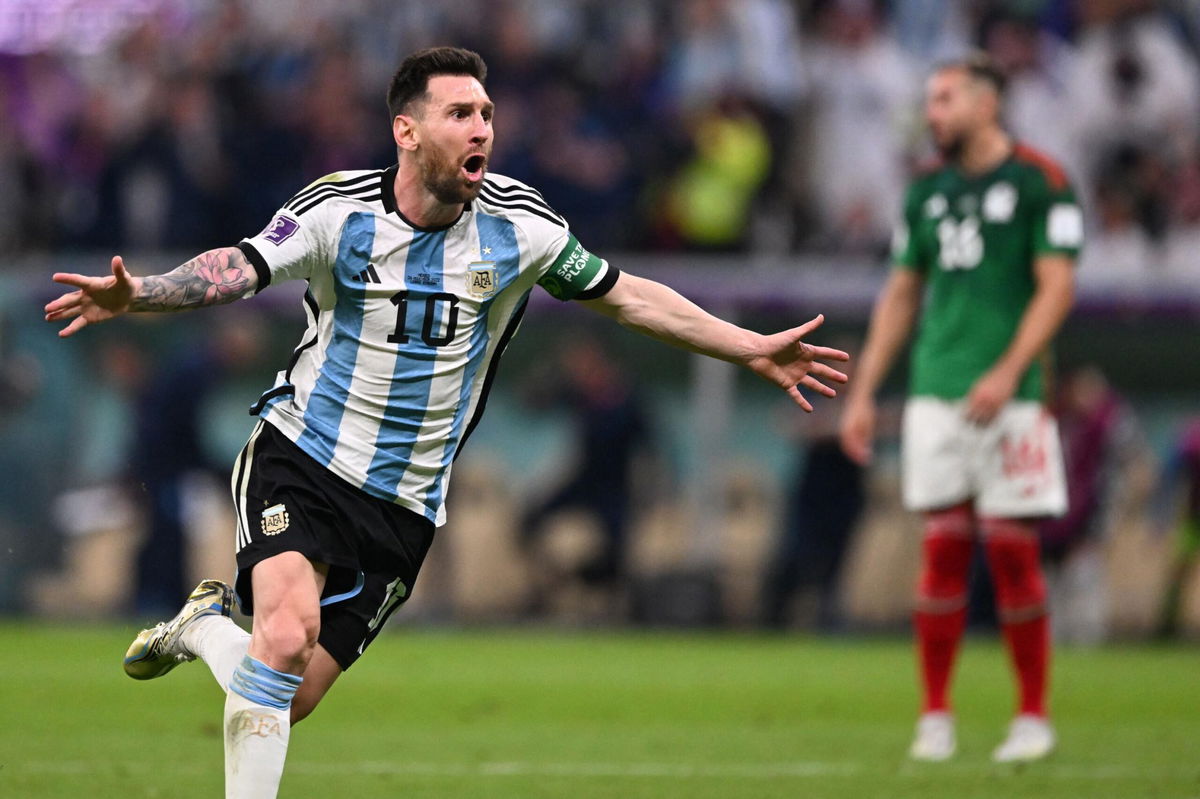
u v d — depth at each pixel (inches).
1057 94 2222.0
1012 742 915.4
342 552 594.2
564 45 2230.6
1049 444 925.2
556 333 2007.9
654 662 1530.5
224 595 638.5
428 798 740.0
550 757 902.4
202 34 2217.0
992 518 920.9
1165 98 2206.0
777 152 2172.7
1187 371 2016.5
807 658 1590.8
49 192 2213.3
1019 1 2253.9
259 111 2183.8
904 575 1937.7
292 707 602.2
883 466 1952.5
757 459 2009.1
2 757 858.8
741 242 2145.7
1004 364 900.0
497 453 2003.0
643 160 2167.8
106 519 1937.7
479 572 1972.2
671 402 2011.6
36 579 1945.1
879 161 2194.9
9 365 1959.9
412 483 608.7
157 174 2128.4
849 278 2012.8
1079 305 2026.3
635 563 1980.8
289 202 596.7
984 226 929.5
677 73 2228.1
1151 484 2003.0
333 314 602.2
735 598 1984.5
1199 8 2252.7
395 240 594.2
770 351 631.2
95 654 1465.3
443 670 1425.9
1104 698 1273.4
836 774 836.0
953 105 936.9
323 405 599.5
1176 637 1947.6
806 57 2212.1
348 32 2249.0
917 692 1299.2
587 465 1941.4
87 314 549.6
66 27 2336.4
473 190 592.7
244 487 603.2
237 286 571.8
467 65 590.9
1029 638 914.7
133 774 796.6
